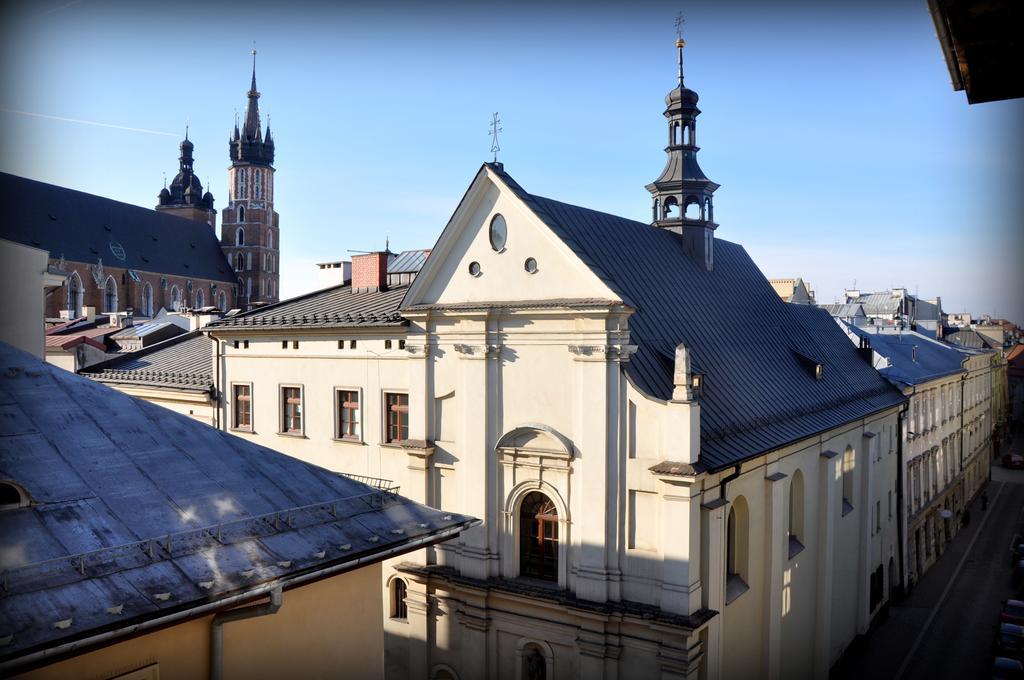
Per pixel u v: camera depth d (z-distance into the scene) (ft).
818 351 125.80
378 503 49.47
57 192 383.45
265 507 44.24
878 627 130.72
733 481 75.82
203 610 35.68
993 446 294.66
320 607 44.75
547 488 76.02
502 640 78.84
